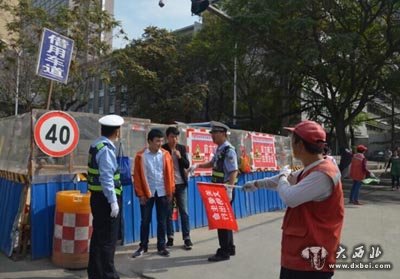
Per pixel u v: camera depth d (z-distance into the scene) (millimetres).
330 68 20656
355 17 21344
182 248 7195
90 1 28344
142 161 6652
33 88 28703
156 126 8258
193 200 9000
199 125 10547
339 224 2902
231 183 6523
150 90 37531
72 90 27953
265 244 7562
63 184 6660
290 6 19406
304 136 2943
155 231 7984
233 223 5992
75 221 5906
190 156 8891
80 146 6926
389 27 20844
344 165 16688
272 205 11797
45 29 7227
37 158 6395
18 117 7051
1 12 31750
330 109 24109
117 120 5312
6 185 7191
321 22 21312
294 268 2902
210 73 35719
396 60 21719
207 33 32312
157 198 6715
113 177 5168
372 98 23734
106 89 61656
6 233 6707
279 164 12516
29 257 6371
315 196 2814
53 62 7359
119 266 6160
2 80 29750
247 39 21188
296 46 20969
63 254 5926
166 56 37781
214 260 6453
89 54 29328
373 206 12891
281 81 24953
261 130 29156
